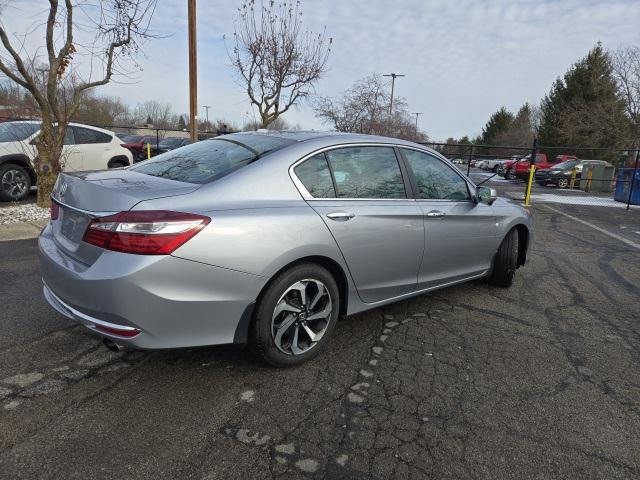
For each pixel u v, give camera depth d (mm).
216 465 2080
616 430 2480
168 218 2309
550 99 42562
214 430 2316
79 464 2035
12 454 2072
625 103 32344
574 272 5742
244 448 2199
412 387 2809
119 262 2279
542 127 42875
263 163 2830
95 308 2350
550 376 3031
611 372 3125
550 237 8266
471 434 2387
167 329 2385
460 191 4133
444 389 2807
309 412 2506
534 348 3439
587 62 39031
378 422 2449
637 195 14344
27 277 4383
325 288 2979
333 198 3049
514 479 2090
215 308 2488
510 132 62688
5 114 16266
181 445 2195
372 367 3027
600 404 2725
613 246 7637
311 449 2217
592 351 3439
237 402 2562
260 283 2600
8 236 5969
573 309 4340
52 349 3047
